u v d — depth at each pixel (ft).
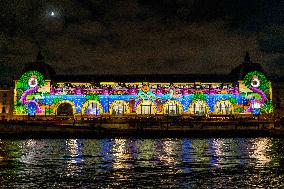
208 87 493.77
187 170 185.16
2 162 211.61
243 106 492.13
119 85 492.95
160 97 491.31
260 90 493.77
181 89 492.13
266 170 183.01
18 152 260.21
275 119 449.06
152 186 150.51
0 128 411.95
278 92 538.47
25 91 488.02
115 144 325.21
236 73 519.60
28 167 193.98
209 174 174.29
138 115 486.38
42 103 487.61
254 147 289.94
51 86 490.49
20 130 412.98
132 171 182.70
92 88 491.31
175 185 152.15
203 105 493.36
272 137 413.39
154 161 215.10
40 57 510.58
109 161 215.51
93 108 490.90
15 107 486.79
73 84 492.13
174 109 492.95
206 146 301.84
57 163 207.82
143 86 491.72
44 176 169.99
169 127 429.38
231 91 494.18
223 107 494.18
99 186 150.71
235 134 415.23
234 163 205.87
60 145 316.60
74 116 478.59
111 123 428.97
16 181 159.43
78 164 204.13
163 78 506.48
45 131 414.00
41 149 281.33
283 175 170.60
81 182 157.69
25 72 490.49
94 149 279.90
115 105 491.31
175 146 303.27
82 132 416.46
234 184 153.28
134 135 414.41
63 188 147.64
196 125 430.61
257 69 500.33
